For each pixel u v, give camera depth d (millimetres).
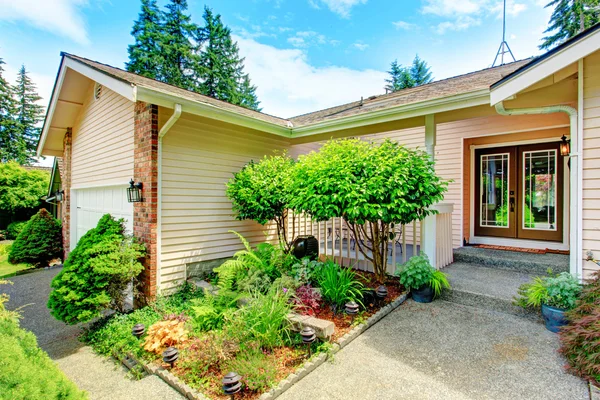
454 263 5387
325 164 4066
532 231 5824
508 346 2898
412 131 7145
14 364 1631
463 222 6258
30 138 26359
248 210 5117
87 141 6730
